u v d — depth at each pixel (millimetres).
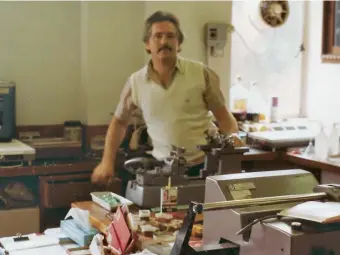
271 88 5328
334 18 5148
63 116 4469
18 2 4242
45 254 2447
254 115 4883
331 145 4012
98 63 4324
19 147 3781
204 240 1964
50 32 4367
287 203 1836
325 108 5270
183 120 3383
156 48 3236
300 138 4215
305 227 1584
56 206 3826
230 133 3535
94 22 4277
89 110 4320
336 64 5121
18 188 3754
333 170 3654
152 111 3404
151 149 4148
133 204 3055
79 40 4461
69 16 4410
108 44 4340
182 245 1691
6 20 4227
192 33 4473
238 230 1765
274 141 4105
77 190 3863
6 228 3736
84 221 2625
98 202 2990
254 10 5113
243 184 1979
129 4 4367
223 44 4531
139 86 3428
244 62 5152
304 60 5469
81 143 4340
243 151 2629
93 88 4324
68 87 4465
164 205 2830
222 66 4613
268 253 1620
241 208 1813
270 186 1998
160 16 3256
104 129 4363
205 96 3443
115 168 4016
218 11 4543
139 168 3162
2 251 2453
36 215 3807
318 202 1729
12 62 4281
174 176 3031
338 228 1598
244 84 5160
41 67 4367
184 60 3393
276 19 5168
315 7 5332
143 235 2398
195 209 1676
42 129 4391
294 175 2094
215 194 1959
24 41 4297
